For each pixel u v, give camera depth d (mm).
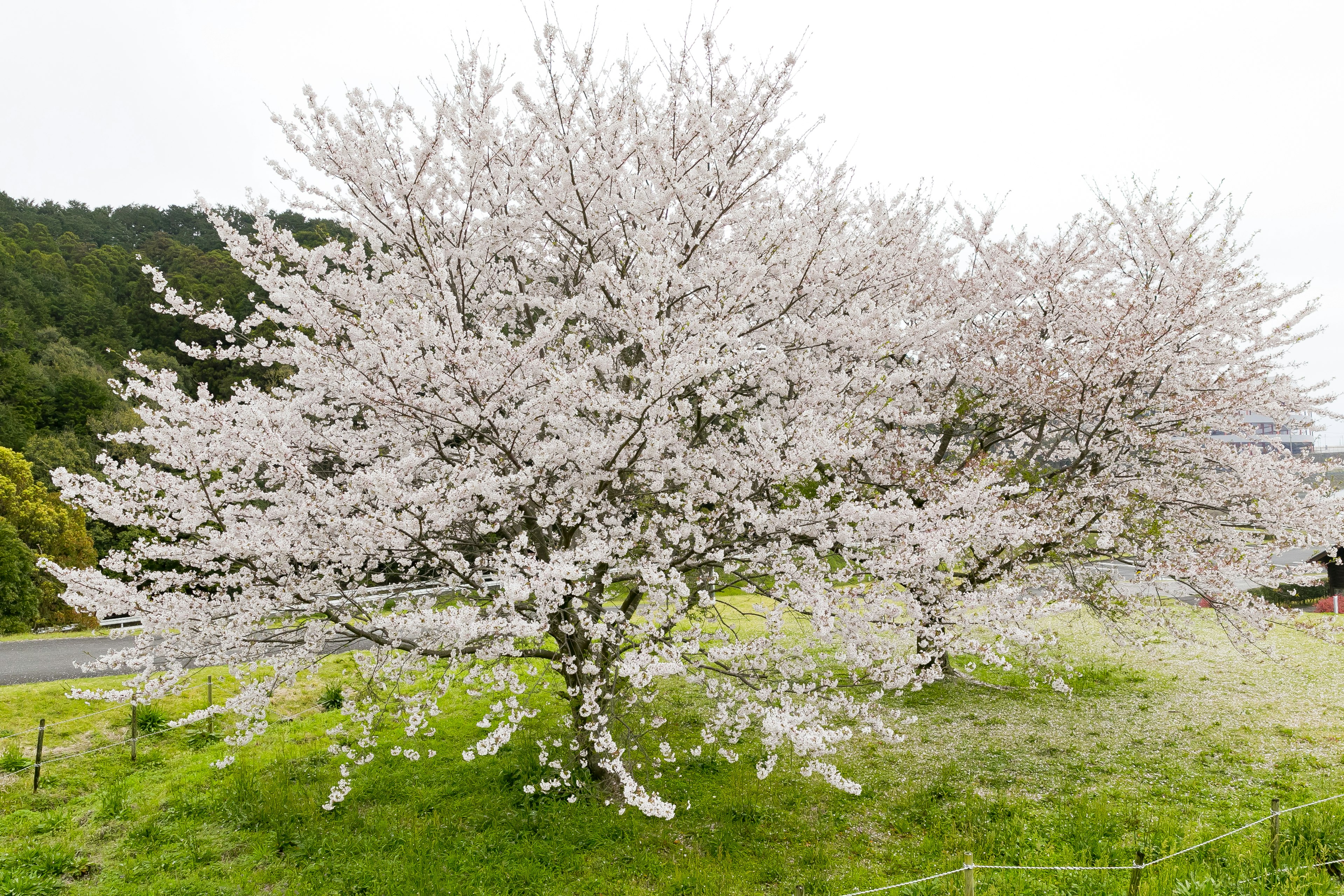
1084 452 9242
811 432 5977
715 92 7027
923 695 9859
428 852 6008
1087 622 13852
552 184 7082
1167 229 9070
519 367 5691
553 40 6359
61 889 5770
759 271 6121
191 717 5648
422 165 6250
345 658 11586
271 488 6465
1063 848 5754
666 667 4988
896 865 5734
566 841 6152
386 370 5281
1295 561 17891
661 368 5344
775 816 6570
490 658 5906
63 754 8336
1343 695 9359
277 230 6328
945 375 10062
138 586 6102
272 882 5801
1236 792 6672
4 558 19531
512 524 6637
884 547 6383
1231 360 8773
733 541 6449
